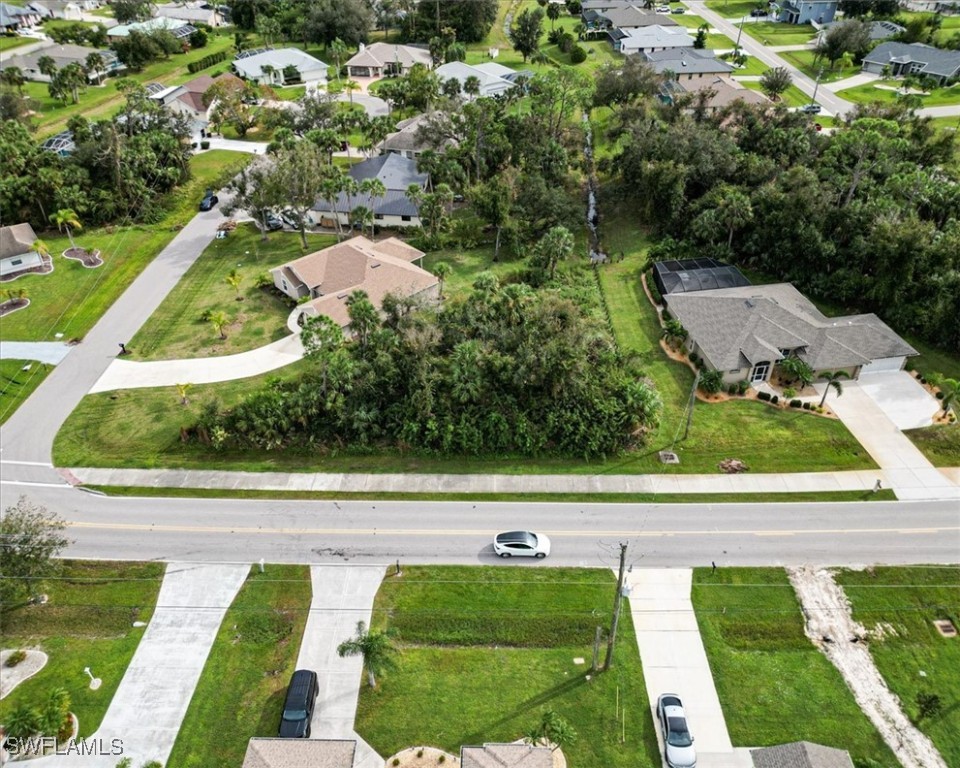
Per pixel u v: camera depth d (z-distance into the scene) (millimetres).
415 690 36375
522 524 45625
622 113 95312
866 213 66312
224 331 64188
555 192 80875
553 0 189750
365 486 48531
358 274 67875
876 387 57156
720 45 151375
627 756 33625
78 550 43500
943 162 86250
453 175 87438
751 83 127562
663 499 47438
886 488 47969
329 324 50719
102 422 53781
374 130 96312
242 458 50781
